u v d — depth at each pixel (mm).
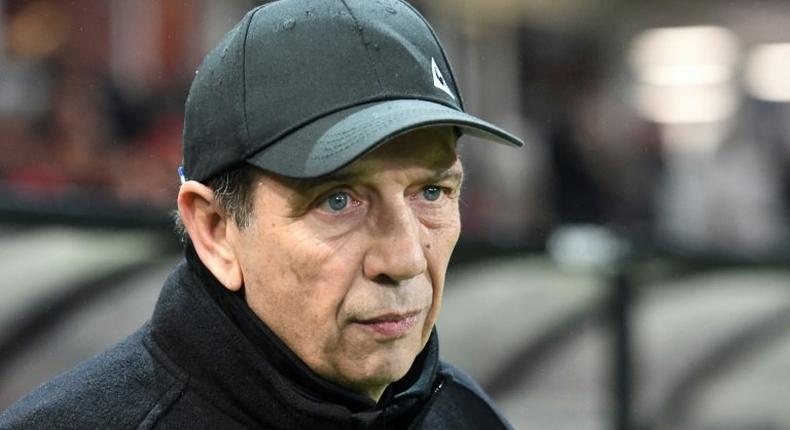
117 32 19328
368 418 5504
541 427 14125
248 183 5410
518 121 23766
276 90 5320
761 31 31375
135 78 19422
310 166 5172
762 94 30250
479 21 23734
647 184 24641
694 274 14789
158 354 5734
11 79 18000
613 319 14320
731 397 14742
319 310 5363
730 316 14891
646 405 14312
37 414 5602
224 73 5453
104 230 13180
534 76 25031
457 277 13969
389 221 5336
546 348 14234
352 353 5422
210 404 5633
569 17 26500
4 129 17641
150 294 13211
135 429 5566
